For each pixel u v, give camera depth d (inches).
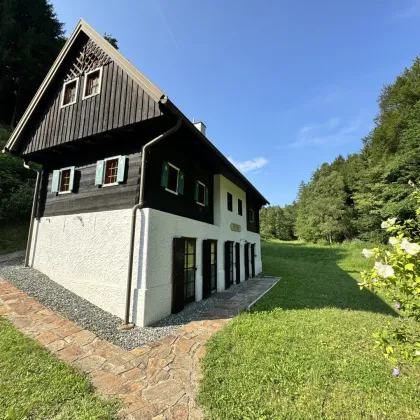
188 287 272.4
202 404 101.9
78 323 179.2
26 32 741.3
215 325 196.4
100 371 125.6
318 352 143.9
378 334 96.7
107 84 251.9
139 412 97.0
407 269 76.3
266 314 218.4
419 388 112.3
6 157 494.3
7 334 147.3
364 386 112.4
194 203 311.4
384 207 716.7
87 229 243.6
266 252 956.0
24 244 387.5
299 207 1498.5
